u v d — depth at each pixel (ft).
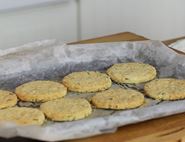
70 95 2.02
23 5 3.31
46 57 2.20
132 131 1.54
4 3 3.23
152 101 1.90
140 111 1.59
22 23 3.41
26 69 2.15
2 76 2.10
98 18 3.70
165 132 1.54
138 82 2.11
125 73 2.15
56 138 1.43
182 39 2.49
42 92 1.97
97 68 2.25
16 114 1.75
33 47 2.30
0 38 3.37
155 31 4.00
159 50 2.23
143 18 3.89
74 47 2.27
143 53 2.27
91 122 1.50
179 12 4.01
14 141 1.49
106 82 2.08
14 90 2.05
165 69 2.16
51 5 3.45
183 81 2.04
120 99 1.88
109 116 1.55
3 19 3.31
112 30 3.81
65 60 2.22
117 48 2.30
